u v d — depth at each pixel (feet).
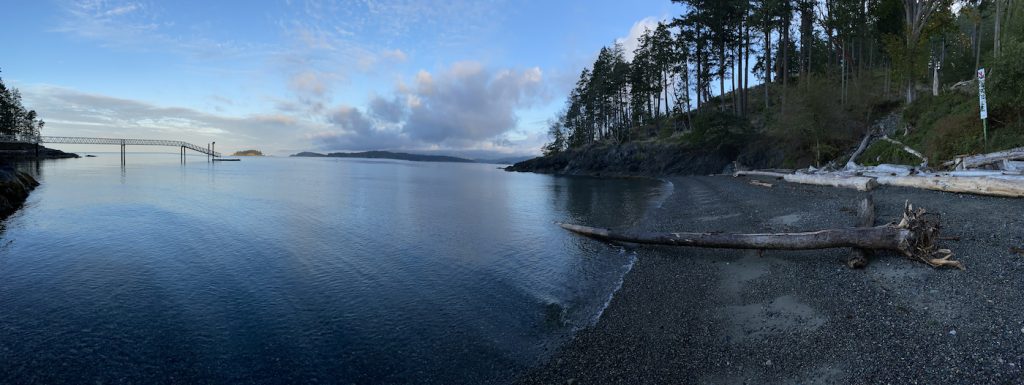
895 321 18.90
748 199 63.77
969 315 18.26
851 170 75.97
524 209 72.64
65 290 28.68
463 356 19.90
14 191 74.33
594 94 243.60
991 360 15.01
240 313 24.89
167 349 20.47
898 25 117.39
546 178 179.93
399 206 77.00
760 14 134.41
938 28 98.53
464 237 47.37
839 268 26.63
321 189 114.11
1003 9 108.78
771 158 132.16
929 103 86.07
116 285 29.81
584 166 209.97
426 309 25.55
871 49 144.25
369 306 26.05
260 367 18.90
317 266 35.06
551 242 44.27
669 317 23.18
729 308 23.54
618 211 68.13
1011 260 23.31
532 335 21.98
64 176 143.95
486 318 24.18
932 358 15.72
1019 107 53.47
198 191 100.53
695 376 17.26
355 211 69.56
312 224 55.98
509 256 38.42
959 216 33.86
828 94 109.19
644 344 20.33
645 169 176.45
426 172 253.85
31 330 22.34
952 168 56.65
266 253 39.47
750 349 18.81
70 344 20.88
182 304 26.27
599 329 22.31
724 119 147.84
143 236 46.80
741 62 156.56
